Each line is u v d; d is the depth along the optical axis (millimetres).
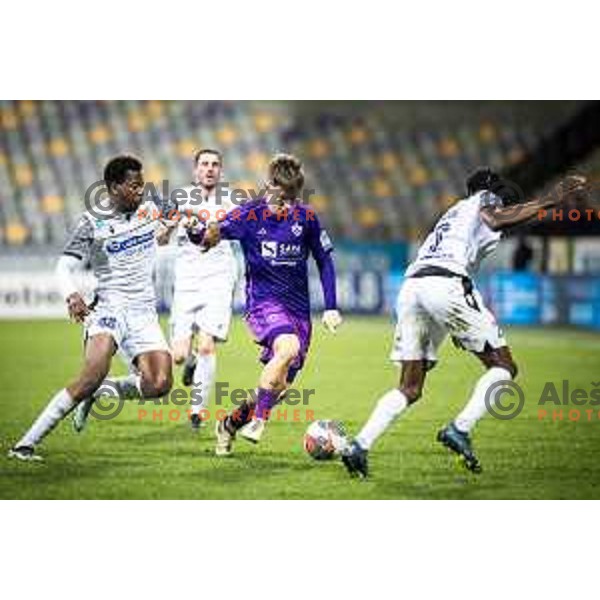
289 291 27062
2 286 65688
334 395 37688
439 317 25688
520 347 52219
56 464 27344
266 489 25438
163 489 25375
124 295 27078
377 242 69000
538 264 67438
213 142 85000
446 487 25828
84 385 26688
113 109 85938
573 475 27109
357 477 26438
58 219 77562
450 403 36344
